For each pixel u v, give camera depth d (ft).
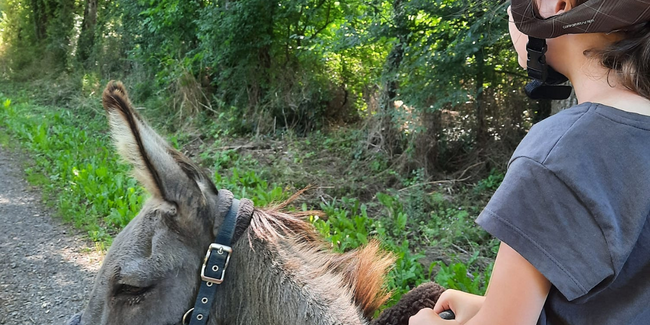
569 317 3.81
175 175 5.40
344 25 29.45
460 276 13.96
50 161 32.53
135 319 5.35
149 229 5.48
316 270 5.75
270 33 40.19
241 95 41.68
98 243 20.44
